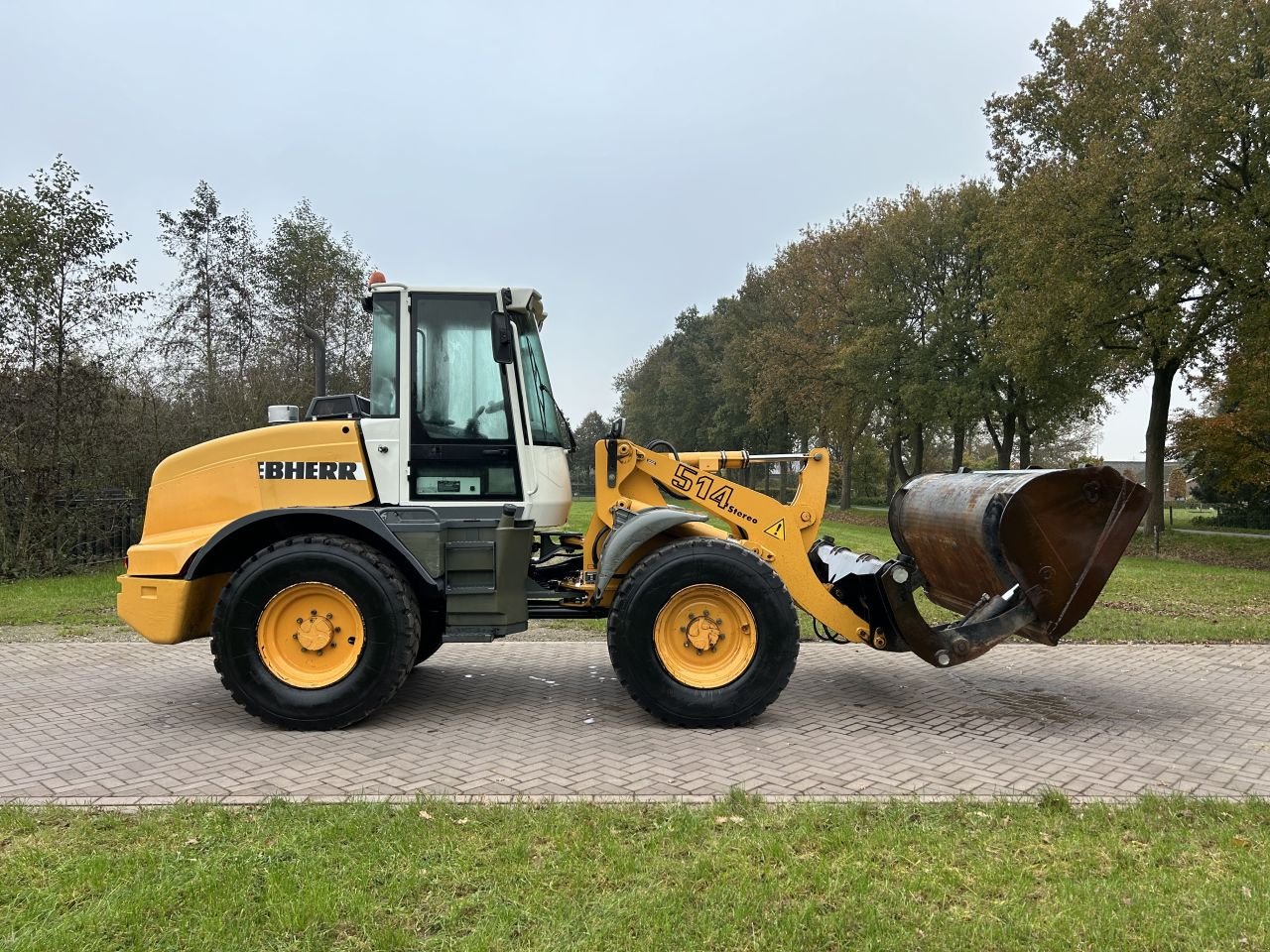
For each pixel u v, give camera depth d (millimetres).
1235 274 17844
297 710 5082
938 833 3537
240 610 5090
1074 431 52375
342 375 19625
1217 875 3186
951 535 5770
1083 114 21016
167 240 20453
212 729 5184
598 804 3863
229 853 3283
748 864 3219
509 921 2791
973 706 5828
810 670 6918
